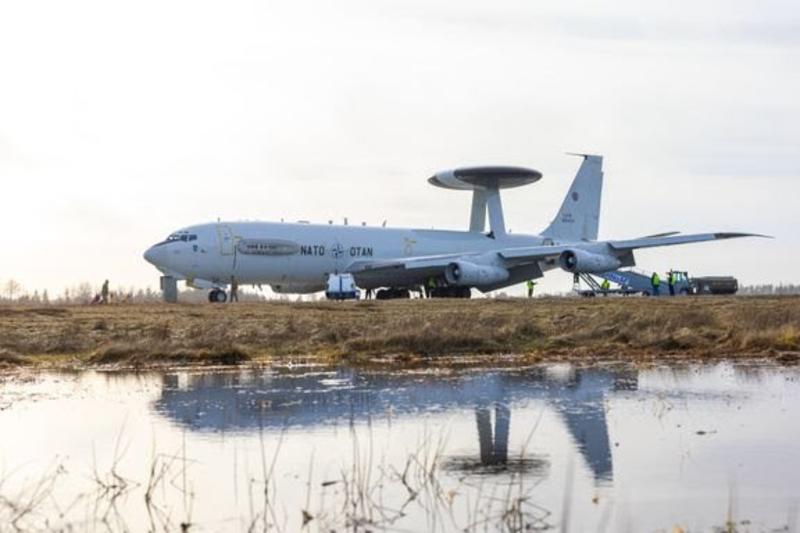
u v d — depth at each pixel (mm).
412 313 58844
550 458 18547
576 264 91812
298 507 15336
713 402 25500
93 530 14391
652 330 44344
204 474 17719
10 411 25312
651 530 13812
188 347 41125
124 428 22531
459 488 16328
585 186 117312
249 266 89000
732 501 15250
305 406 25625
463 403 25734
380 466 17984
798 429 21359
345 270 94625
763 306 60156
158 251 87125
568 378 31484
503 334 43906
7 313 68500
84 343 43406
